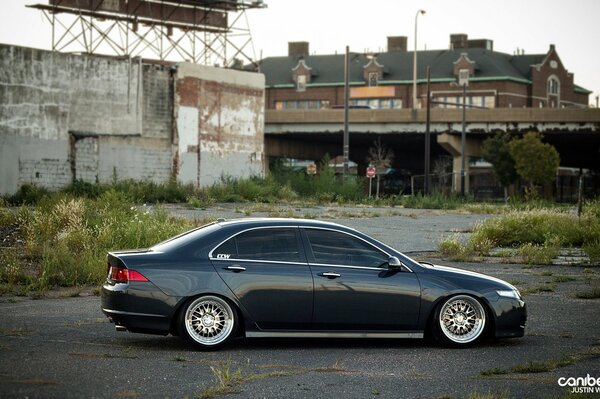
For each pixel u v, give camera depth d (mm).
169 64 51688
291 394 7609
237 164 52375
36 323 11133
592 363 9234
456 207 44500
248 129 53250
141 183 41781
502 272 17406
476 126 68062
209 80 50000
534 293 14664
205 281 9602
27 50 40781
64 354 9055
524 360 9359
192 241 9844
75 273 15273
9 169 40094
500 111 67062
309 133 70750
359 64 123188
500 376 8523
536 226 23125
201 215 29922
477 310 10164
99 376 8047
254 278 9719
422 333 10086
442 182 81312
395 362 9211
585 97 129125
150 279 9508
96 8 50000
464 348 10078
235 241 9859
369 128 69938
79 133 43219
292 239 9984
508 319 10172
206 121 49938
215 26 55469
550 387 8055
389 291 9977
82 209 21391
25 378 7797
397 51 124250
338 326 9914
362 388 7906
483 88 114312
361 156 92250
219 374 8164
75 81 43031
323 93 122688
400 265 10055
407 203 45594
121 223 19453
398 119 68938
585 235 22328
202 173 49781
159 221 20984
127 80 45438
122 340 10109
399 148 90188
